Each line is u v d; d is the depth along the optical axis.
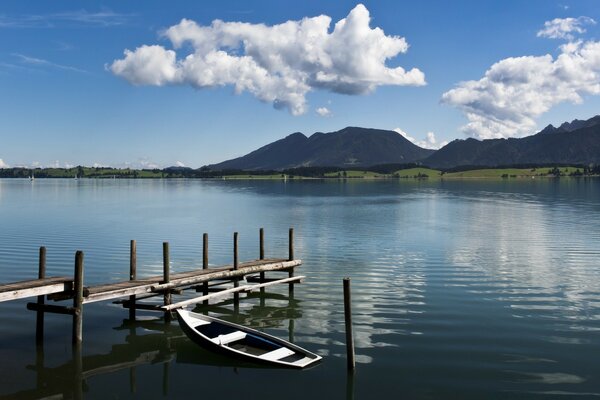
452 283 31.38
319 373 18.33
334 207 95.81
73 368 19.17
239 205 102.00
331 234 54.62
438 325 23.23
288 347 19.88
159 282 24.62
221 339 20.28
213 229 59.00
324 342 21.39
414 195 144.38
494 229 58.88
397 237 52.28
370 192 167.00
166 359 20.05
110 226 61.56
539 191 166.50
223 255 41.50
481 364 18.86
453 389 16.97
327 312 25.75
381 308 26.05
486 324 23.31
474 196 136.50
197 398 16.73
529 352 19.97
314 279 32.94
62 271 34.81
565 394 16.56
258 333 20.66
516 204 103.00
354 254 42.00
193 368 19.16
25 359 19.98
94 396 16.98
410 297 28.09
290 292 29.81
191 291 30.28
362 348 20.56
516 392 16.72
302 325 23.75
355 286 30.83
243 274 28.73
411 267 36.47
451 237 52.22
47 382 17.98
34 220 68.50
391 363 19.03
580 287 30.25
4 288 20.05
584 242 48.31
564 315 24.64
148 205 101.44
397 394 16.69
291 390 17.14
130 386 17.70
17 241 48.19
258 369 18.89
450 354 19.83
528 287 30.27
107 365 19.45
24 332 22.91
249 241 49.31
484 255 41.31
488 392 16.73
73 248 44.16
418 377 17.86
